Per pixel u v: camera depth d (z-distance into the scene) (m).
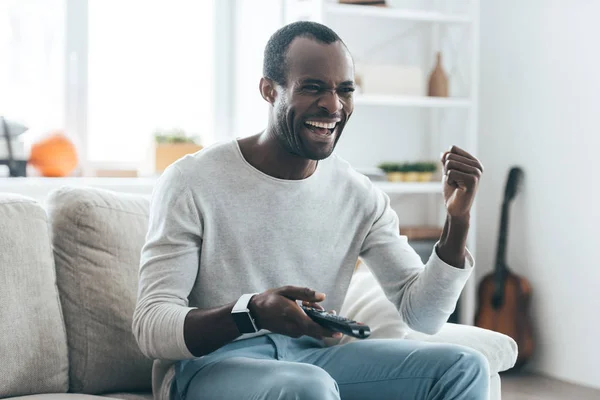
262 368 1.50
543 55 3.83
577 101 3.65
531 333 3.82
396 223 1.94
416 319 1.78
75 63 3.67
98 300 1.89
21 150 3.40
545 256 3.82
